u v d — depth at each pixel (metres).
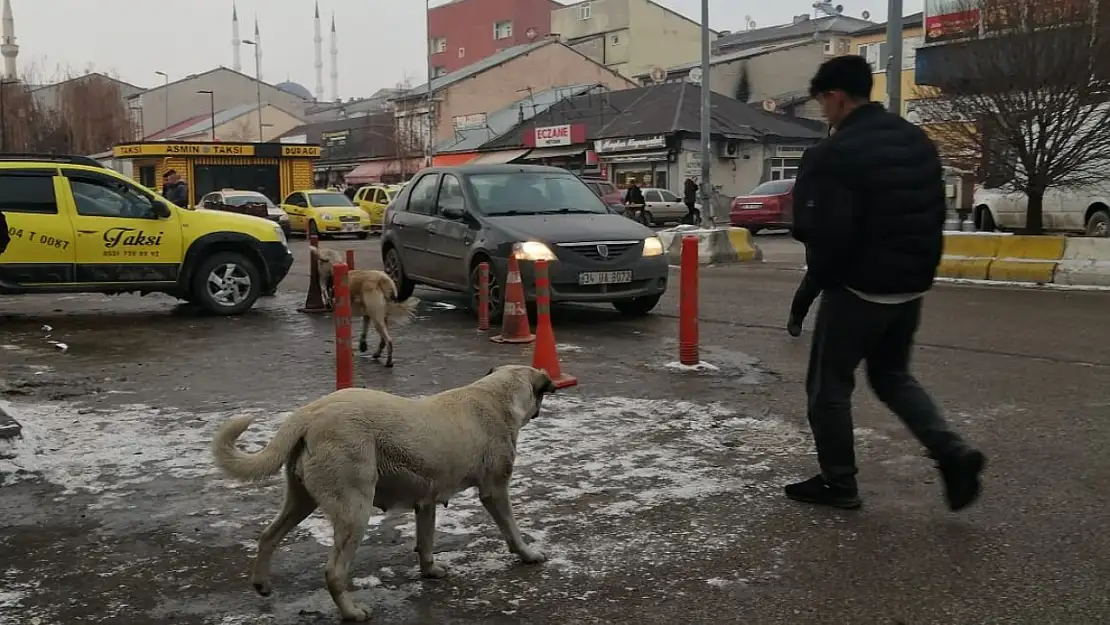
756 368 8.69
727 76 48.44
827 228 4.67
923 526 4.80
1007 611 3.86
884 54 35.12
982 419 6.78
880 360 5.11
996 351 9.28
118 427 6.73
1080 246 14.49
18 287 11.39
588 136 42.53
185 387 8.07
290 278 17.56
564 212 12.09
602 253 11.09
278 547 4.62
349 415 3.74
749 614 3.88
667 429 6.62
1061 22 14.91
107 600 4.05
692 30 65.75
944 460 4.79
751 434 6.50
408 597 4.07
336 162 58.34
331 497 3.71
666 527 4.83
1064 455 5.91
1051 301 12.70
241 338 10.67
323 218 31.12
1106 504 5.05
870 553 4.47
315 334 10.96
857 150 4.65
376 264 20.11
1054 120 15.35
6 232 8.51
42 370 8.79
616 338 10.45
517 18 77.81
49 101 78.44
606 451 6.12
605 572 4.31
